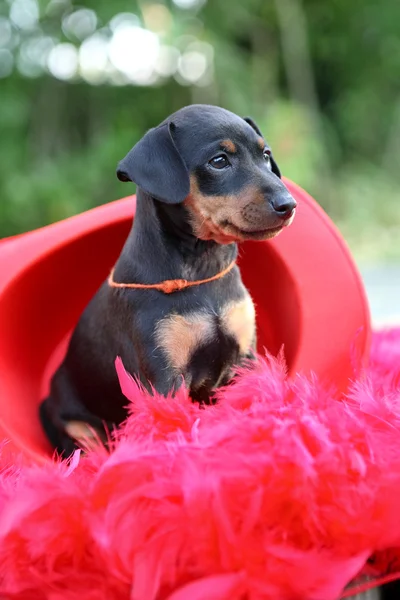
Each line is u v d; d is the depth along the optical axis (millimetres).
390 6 1793
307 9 1796
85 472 412
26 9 1485
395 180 1814
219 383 523
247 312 519
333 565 374
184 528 370
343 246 559
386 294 1065
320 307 539
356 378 476
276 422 397
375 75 1845
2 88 1533
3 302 551
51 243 571
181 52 1534
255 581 366
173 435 407
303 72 1773
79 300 626
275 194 467
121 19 1500
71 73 1557
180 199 470
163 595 372
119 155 1516
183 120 493
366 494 382
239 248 579
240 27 1698
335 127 1851
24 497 384
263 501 373
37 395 596
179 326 494
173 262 494
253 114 1630
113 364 525
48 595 376
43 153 1582
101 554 372
